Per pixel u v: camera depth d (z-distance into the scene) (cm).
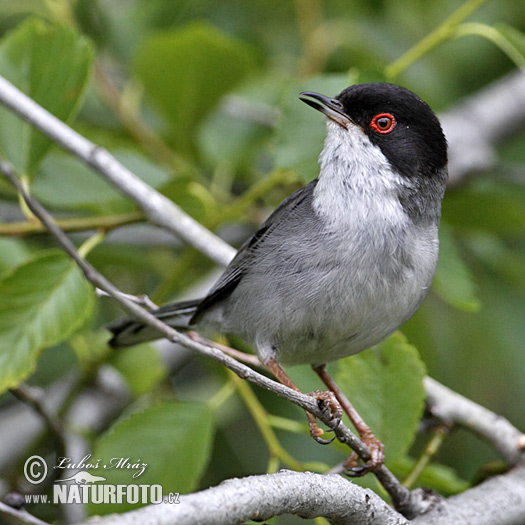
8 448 1155
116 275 1301
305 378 989
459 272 1024
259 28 1451
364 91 893
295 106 1017
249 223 1332
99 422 1173
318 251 835
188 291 1260
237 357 914
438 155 896
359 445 763
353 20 1390
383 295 832
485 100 1455
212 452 1219
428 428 977
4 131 980
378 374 891
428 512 844
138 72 1219
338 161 876
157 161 1280
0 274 1089
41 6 1323
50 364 1246
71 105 1012
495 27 1111
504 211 1188
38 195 1062
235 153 1293
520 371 1259
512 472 938
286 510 626
